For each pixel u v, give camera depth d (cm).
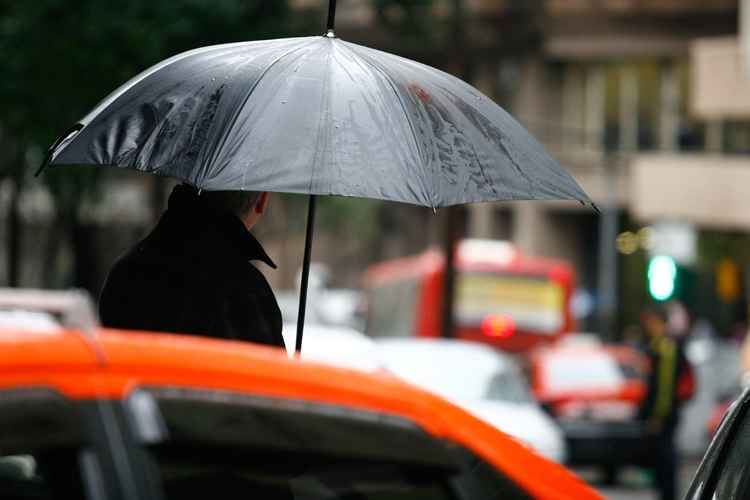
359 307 8088
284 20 5428
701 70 7444
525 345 7162
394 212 12219
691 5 11300
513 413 3175
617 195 11481
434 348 3356
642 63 11550
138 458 606
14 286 6538
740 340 8625
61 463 601
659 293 5938
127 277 1050
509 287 7194
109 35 4850
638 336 9112
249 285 1044
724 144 10650
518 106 11738
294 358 680
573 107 11706
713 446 1068
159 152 1022
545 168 1123
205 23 4991
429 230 12356
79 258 7169
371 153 1035
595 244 11869
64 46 4866
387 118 1062
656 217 7719
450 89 1141
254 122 1033
